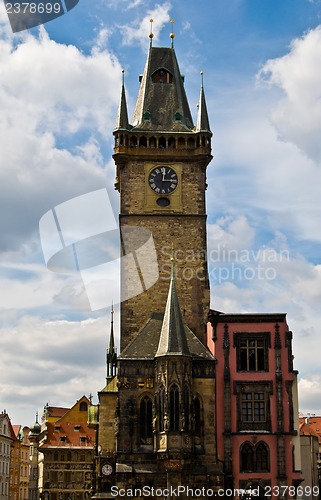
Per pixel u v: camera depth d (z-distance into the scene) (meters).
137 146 100.06
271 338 89.62
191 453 83.75
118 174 107.44
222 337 89.69
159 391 85.06
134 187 99.50
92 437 173.38
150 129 101.19
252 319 90.12
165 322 87.81
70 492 168.00
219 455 85.88
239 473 85.50
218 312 91.19
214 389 87.88
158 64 106.88
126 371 87.69
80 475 169.62
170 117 102.81
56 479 168.75
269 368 88.75
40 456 194.12
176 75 106.62
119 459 84.94
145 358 88.19
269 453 86.19
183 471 83.38
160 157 100.12
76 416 181.12
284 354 89.31
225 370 88.31
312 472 125.69
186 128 101.81
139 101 105.62
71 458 170.38
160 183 99.75
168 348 85.50
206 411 87.00
